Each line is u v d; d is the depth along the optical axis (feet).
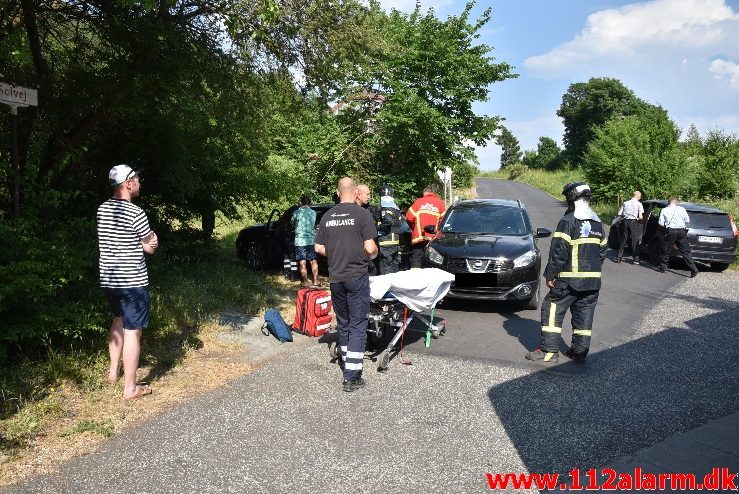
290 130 49.16
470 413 14.92
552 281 19.07
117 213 15.15
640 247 45.96
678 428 14.08
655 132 82.28
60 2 21.93
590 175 104.94
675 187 78.74
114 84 22.76
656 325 24.50
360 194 26.22
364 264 16.74
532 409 15.21
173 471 11.90
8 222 16.38
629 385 17.07
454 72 48.08
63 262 16.98
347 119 50.75
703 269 42.52
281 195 39.55
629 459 12.51
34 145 22.72
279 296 29.66
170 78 22.91
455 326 23.97
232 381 17.17
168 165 28.30
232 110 25.30
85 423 13.85
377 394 16.21
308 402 15.57
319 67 23.50
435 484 11.46
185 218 34.68
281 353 20.06
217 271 33.06
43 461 12.26
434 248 26.96
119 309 15.46
